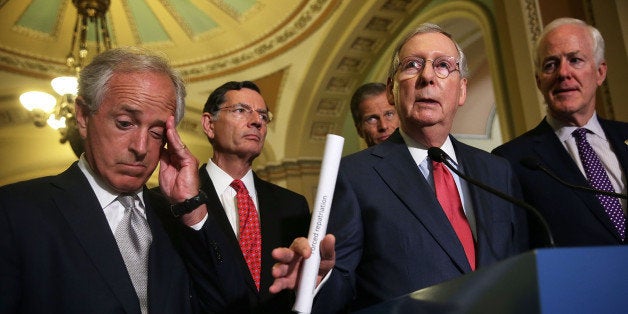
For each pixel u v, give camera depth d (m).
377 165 1.57
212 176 2.27
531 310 0.63
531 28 4.19
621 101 3.53
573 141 2.00
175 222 1.53
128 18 7.43
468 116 7.91
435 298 0.79
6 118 8.32
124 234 1.42
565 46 2.00
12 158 9.12
